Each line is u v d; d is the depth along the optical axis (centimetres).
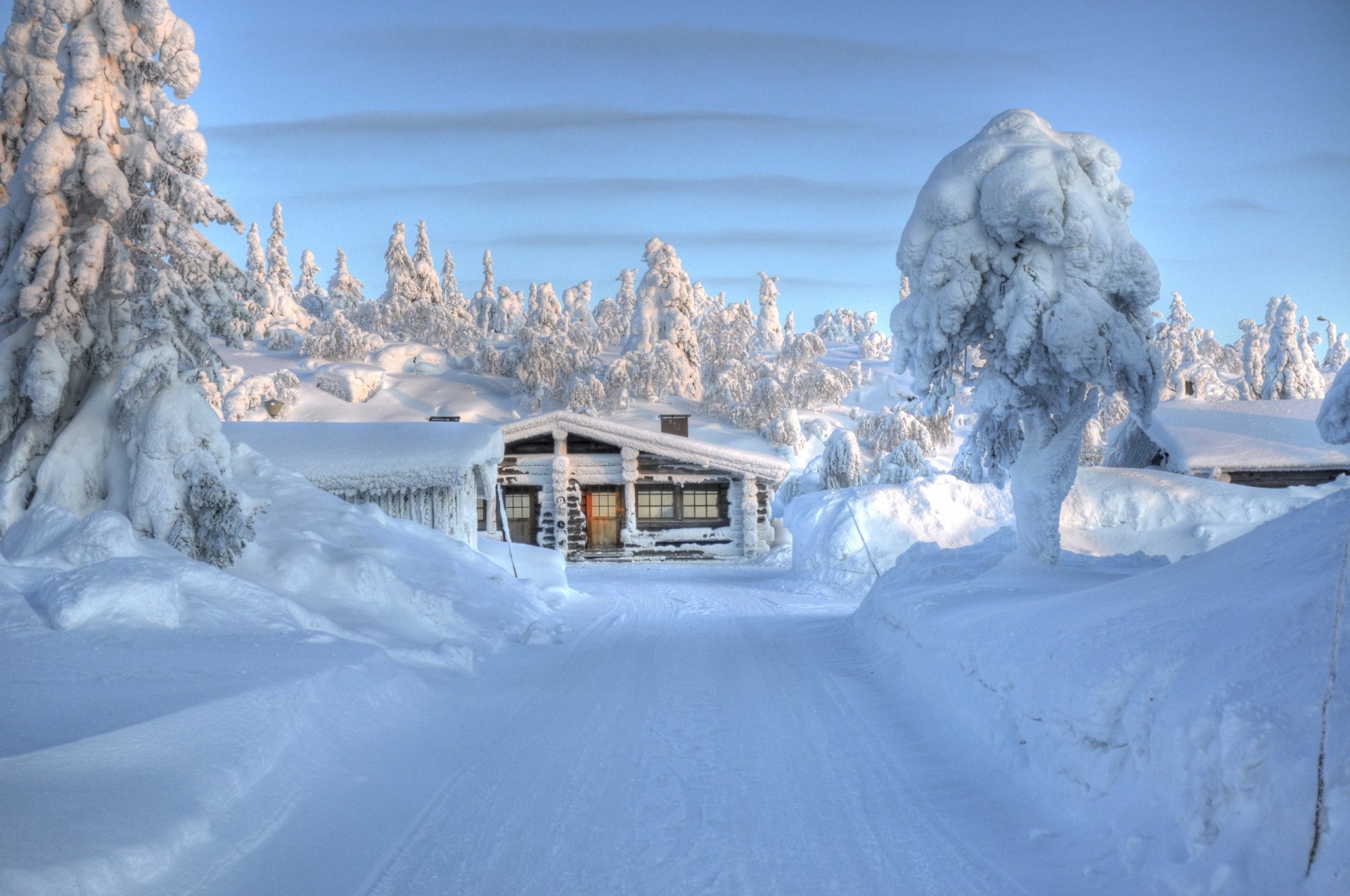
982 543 1862
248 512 1417
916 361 1448
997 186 1330
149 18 1470
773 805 712
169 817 543
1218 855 490
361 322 9819
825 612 2122
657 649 1498
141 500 1355
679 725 962
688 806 709
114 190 1472
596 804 711
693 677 1238
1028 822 662
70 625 943
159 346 1395
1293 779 472
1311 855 444
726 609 2195
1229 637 613
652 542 4138
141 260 1532
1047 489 1462
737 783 767
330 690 842
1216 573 784
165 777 588
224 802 596
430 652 1196
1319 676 519
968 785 759
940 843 633
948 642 1056
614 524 4209
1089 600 889
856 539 2667
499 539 4197
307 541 1488
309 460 2297
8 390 1472
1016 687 799
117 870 481
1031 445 1474
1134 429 3806
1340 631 546
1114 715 643
